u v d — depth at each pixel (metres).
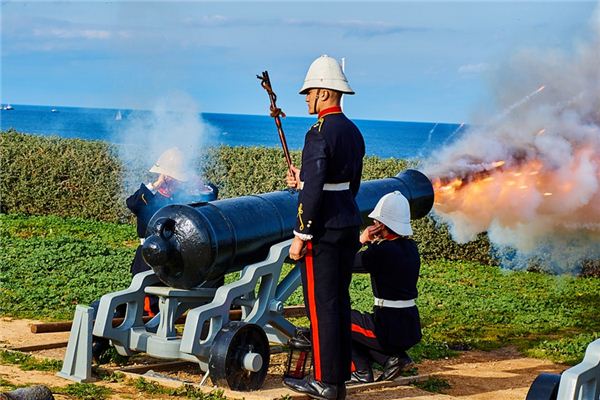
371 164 17.30
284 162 19.17
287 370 7.45
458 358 9.71
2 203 21.11
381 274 7.84
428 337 10.66
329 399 7.10
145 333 7.87
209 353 7.48
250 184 19.27
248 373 7.44
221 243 7.48
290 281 8.37
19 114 148.38
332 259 7.01
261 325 7.96
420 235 17.02
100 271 13.80
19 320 10.46
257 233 7.81
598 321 12.23
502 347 10.38
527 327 11.58
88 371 7.59
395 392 7.87
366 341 7.92
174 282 7.64
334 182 6.97
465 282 15.10
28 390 6.27
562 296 14.15
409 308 7.93
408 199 9.35
